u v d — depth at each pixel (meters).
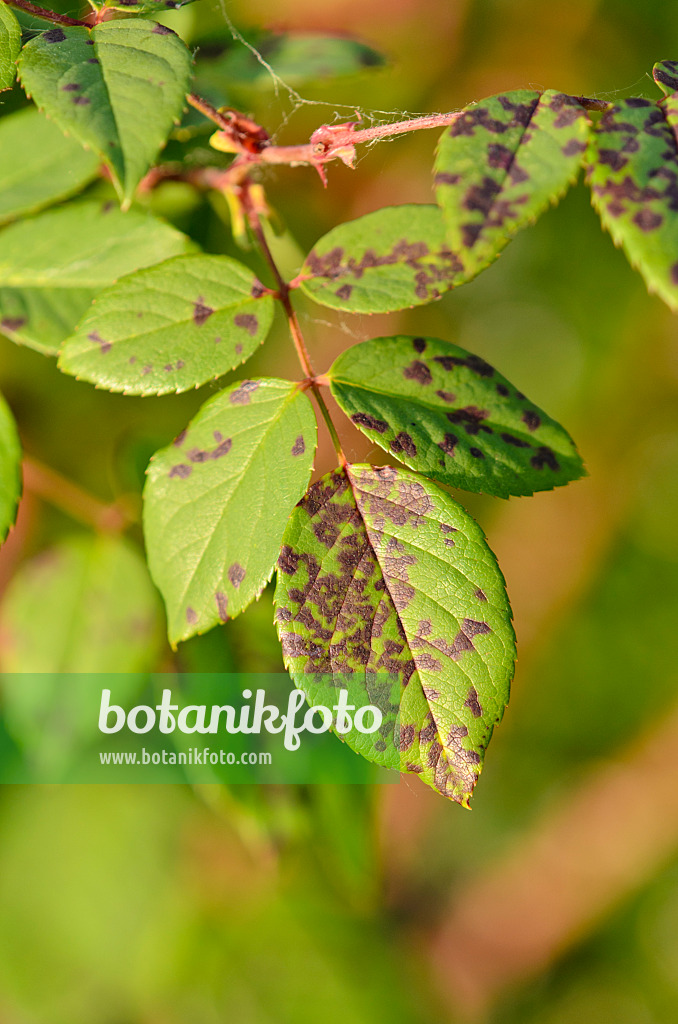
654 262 0.32
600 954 0.70
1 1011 0.60
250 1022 0.62
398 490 0.34
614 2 0.57
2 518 0.36
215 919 0.64
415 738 0.33
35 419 0.51
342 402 0.34
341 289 0.34
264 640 0.39
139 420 0.52
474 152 0.32
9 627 0.39
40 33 0.33
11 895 0.61
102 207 0.37
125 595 0.40
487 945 0.69
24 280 0.37
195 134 0.38
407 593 0.33
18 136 0.37
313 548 0.33
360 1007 0.63
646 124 0.32
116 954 0.62
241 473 0.34
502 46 0.57
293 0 0.51
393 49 0.55
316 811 0.39
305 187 0.44
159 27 0.33
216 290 0.35
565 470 0.34
